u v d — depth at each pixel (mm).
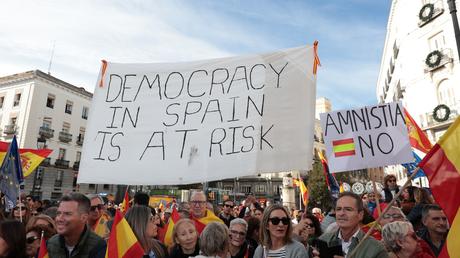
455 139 2869
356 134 4379
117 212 3076
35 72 39781
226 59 5293
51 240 3215
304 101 4715
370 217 4062
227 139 4805
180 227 3926
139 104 5316
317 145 52750
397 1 27969
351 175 37844
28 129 38656
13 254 2729
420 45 24625
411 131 8070
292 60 4934
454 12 9648
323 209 34219
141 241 3514
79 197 3104
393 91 32625
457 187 2766
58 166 41031
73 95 44594
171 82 5371
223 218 6750
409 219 4707
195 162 4789
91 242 3088
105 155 5090
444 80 22641
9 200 4891
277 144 4617
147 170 4879
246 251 4332
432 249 3650
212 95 5129
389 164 4145
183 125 5043
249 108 4891
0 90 41625
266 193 48562
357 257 2863
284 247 3365
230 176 4609
